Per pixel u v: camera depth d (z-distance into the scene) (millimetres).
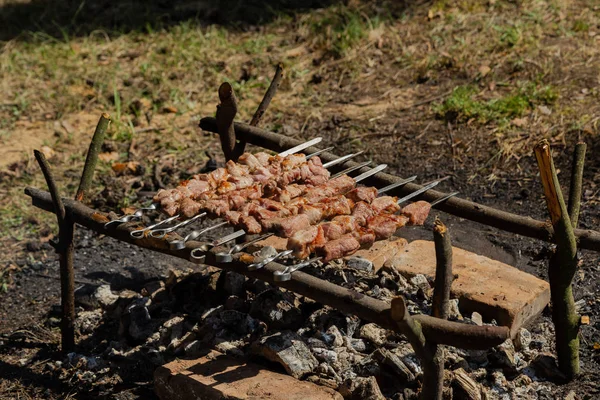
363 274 3918
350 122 6285
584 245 3400
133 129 6359
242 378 3344
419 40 7352
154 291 4316
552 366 3561
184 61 7430
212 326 3725
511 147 5641
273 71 7199
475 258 4137
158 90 6988
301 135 6184
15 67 7430
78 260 4988
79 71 7348
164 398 3461
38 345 4176
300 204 3402
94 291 4406
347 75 7012
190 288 4074
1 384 3881
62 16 8562
